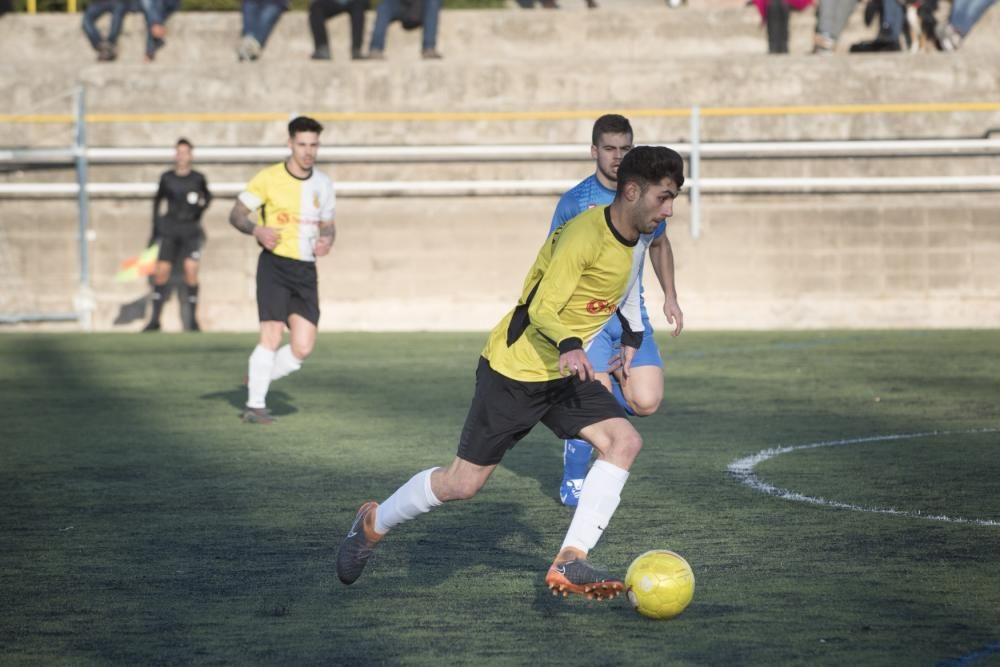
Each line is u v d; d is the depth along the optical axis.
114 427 27.31
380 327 50.19
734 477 21.22
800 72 51.47
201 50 56.75
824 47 53.34
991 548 16.12
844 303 49.16
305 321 27.78
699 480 20.97
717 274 49.38
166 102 52.66
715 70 51.88
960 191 49.81
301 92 52.62
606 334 18.70
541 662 11.71
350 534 14.34
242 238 50.41
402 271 50.28
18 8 62.84
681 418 28.00
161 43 55.84
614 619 13.14
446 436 25.94
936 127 50.56
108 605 13.79
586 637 12.49
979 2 53.19
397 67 52.56
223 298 50.56
